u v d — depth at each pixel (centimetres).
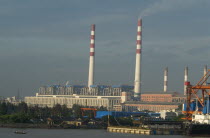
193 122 18450
